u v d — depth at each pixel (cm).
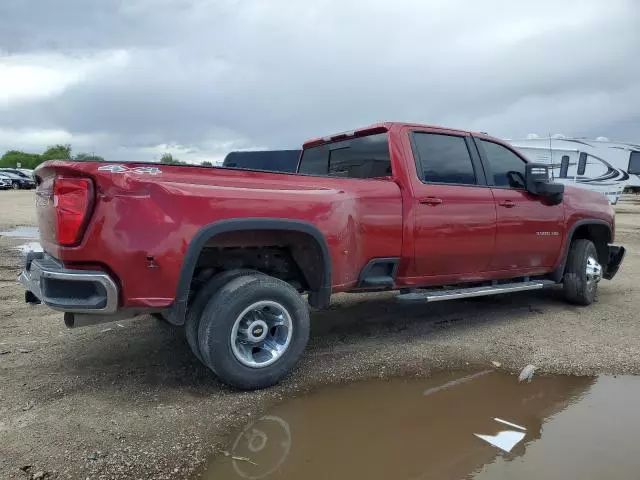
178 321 325
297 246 388
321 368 398
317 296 394
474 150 512
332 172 538
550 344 458
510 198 522
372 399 347
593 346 453
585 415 327
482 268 509
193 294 366
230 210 336
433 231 456
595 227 639
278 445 285
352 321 530
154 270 313
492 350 443
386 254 430
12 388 349
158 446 279
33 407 321
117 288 309
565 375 391
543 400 348
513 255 530
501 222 509
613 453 281
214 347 333
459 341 466
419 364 410
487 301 628
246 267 396
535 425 314
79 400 332
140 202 310
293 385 366
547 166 545
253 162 1109
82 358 410
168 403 332
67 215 302
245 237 361
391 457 276
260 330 351
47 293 311
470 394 356
